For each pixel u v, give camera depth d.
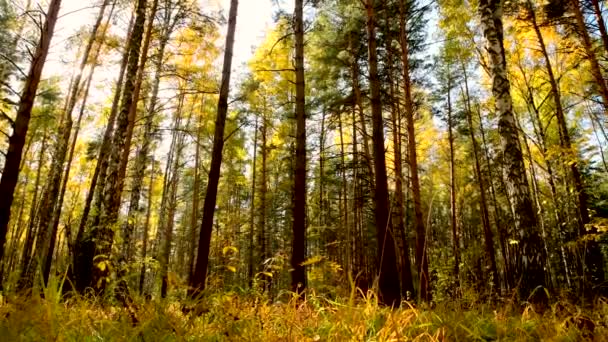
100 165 13.66
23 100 7.48
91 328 2.56
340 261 18.38
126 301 2.68
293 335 2.79
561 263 11.46
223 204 27.03
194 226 19.81
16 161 7.20
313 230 21.47
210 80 13.16
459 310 3.58
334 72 15.87
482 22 7.28
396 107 16.30
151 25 12.62
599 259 9.76
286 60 15.42
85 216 12.65
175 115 18.94
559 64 14.43
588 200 13.62
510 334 3.39
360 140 20.70
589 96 13.09
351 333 2.72
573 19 11.73
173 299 2.97
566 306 3.92
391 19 14.77
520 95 15.48
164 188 21.66
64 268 2.93
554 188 11.60
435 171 23.16
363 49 15.14
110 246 6.90
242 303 3.30
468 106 20.62
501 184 20.84
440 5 13.13
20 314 2.20
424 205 22.05
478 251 12.60
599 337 3.09
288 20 11.30
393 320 2.92
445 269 12.09
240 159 23.30
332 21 14.98
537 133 15.05
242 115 17.92
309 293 4.16
